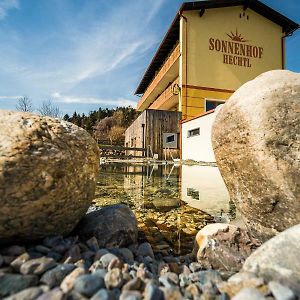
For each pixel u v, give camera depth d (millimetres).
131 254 1982
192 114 15523
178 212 3670
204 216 3467
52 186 1708
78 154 1936
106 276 1326
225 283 1385
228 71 16312
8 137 1670
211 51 16062
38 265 1405
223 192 5121
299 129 2096
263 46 17250
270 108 2205
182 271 1849
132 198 4578
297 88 2236
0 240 1673
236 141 2424
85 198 2006
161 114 15180
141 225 3102
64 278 1346
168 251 2412
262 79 2479
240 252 2098
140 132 16422
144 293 1234
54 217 1797
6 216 1585
